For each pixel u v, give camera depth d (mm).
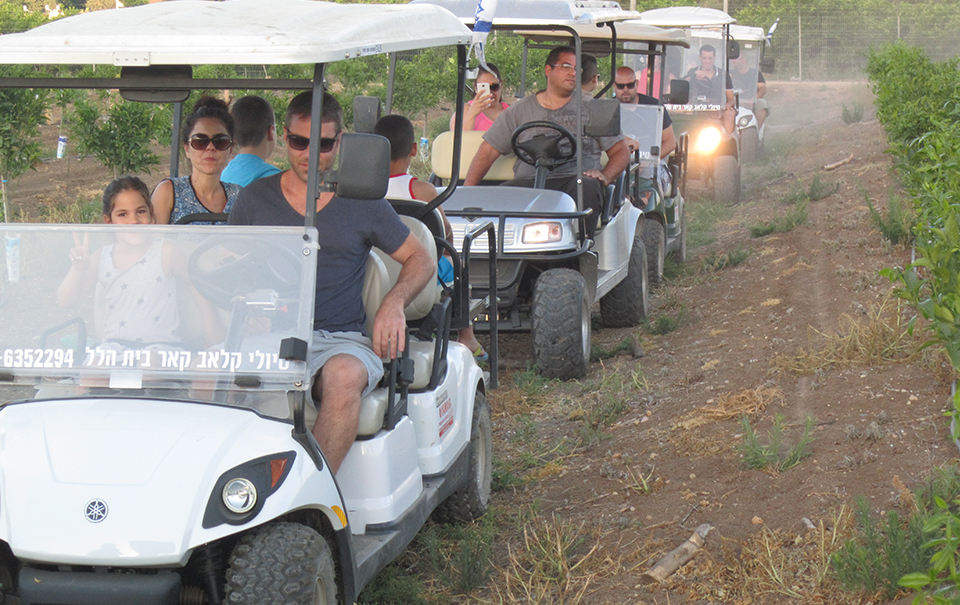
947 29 35000
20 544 2498
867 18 35281
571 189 6832
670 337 7102
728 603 3465
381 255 4164
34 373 2869
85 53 2771
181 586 2635
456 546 4102
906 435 4359
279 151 14438
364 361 3238
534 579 3758
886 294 6566
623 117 9031
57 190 13039
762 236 9984
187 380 2826
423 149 15430
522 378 6262
